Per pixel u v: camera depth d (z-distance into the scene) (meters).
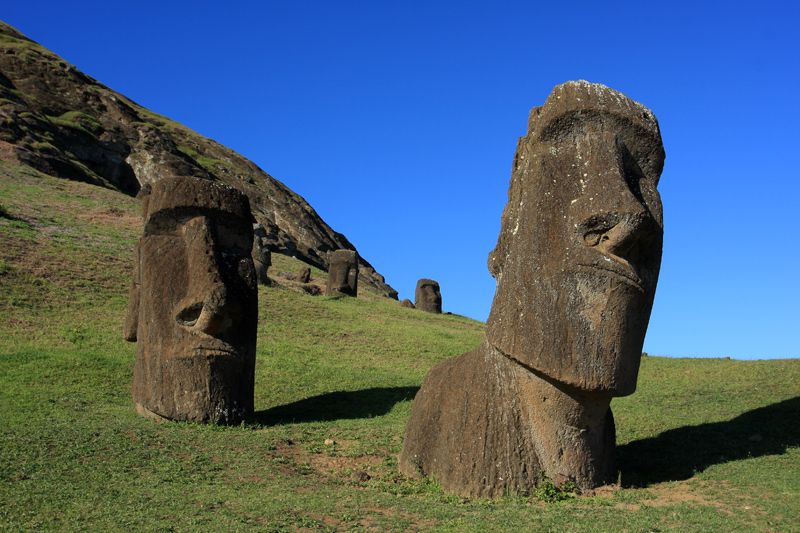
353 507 6.75
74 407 10.95
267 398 13.90
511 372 7.61
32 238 24.44
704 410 11.59
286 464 8.69
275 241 51.94
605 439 7.89
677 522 5.97
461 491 7.46
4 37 58.19
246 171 71.88
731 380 13.95
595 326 7.11
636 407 12.23
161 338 10.65
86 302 19.86
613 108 7.47
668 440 9.68
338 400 13.77
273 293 26.66
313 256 59.47
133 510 6.33
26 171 37.59
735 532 5.59
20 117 44.59
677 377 15.16
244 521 6.16
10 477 7.03
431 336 22.78
